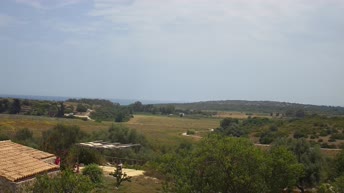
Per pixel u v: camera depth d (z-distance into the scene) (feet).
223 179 78.95
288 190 117.70
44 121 311.88
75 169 127.03
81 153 159.33
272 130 308.81
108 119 456.04
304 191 150.51
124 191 111.55
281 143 173.78
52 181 54.34
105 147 207.21
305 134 274.57
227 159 77.92
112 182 123.54
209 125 476.13
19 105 405.39
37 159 84.33
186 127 437.17
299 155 158.51
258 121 367.04
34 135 230.07
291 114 551.18
